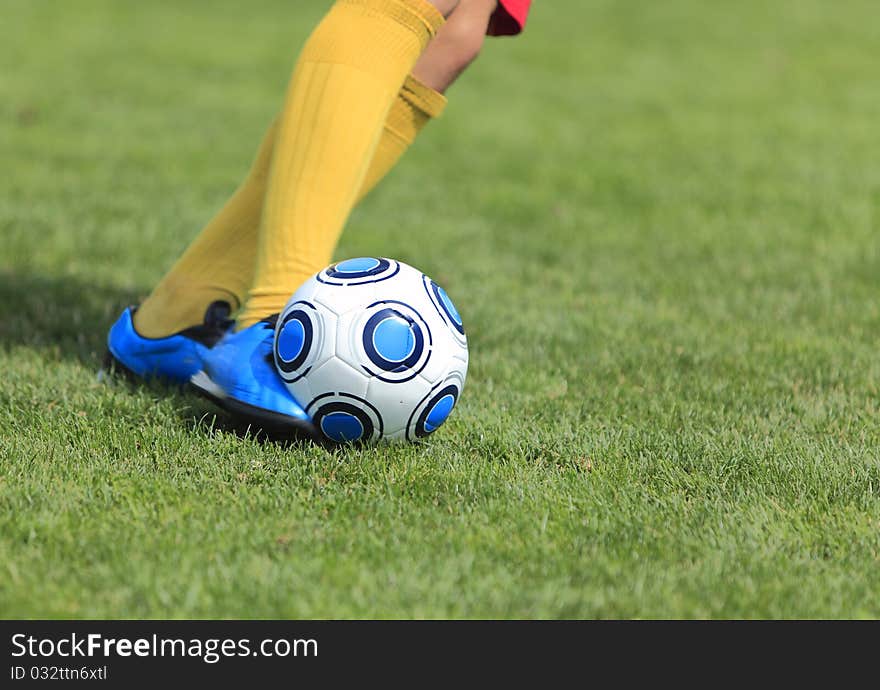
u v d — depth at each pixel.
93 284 17.16
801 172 30.20
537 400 12.17
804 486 9.67
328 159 10.29
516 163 31.33
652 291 18.34
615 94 43.50
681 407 11.96
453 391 10.22
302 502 9.01
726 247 22.05
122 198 24.45
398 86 10.60
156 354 12.04
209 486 9.27
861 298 17.84
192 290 11.98
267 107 38.50
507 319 16.00
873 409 12.12
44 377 12.16
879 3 70.06
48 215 22.11
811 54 53.50
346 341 9.70
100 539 8.13
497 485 9.52
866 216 24.94
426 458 10.09
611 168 30.80
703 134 36.12
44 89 38.56
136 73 43.12
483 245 21.83
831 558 8.34
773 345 14.80
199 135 33.19
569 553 8.28
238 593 7.48
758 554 8.33
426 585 7.63
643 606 7.55
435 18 10.57
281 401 9.98
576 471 10.02
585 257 21.09
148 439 10.29
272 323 10.28
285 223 10.38
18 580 7.52
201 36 52.81
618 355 14.19
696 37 57.75
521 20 11.91
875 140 35.53
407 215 24.41
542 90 43.94
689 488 9.70
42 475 9.28
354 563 7.95
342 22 10.45
